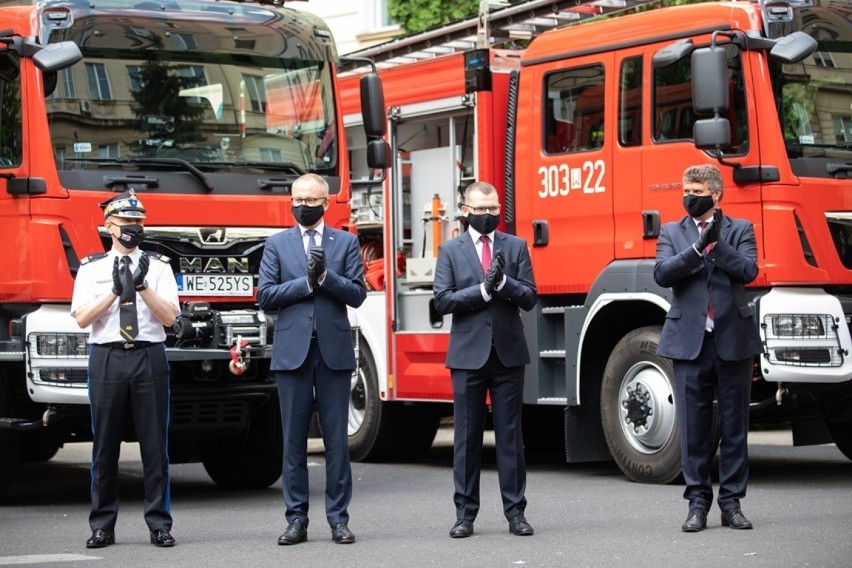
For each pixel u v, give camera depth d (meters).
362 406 23.25
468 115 21.42
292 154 18.42
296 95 18.58
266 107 18.33
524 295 14.66
